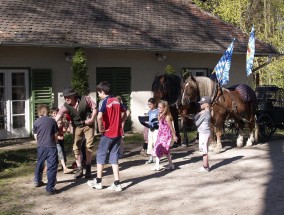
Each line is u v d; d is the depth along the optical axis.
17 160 12.02
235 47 20.19
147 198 8.37
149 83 18.48
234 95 13.23
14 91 15.34
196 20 21.39
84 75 15.45
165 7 21.38
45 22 15.91
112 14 18.62
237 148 13.57
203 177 9.93
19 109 15.52
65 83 16.28
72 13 17.36
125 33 17.38
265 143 14.55
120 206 7.91
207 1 32.56
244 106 13.48
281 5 31.81
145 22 19.09
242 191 8.80
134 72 18.03
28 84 15.57
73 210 7.73
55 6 17.41
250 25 32.41
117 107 8.77
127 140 15.65
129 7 19.89
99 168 8.98
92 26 16.92
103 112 8.70
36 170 9.22
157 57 18.56
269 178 9.81
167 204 7.99
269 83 30.89
